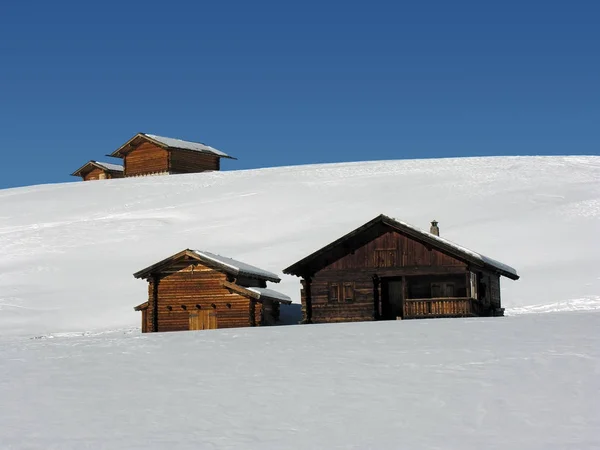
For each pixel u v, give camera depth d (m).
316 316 45.31
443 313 42.69
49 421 18.55
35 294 53.56
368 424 17.03
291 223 67.00
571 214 62.41
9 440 17.11
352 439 16.11
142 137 102.94
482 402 18.02
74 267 59.41
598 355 21.42
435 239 43.84
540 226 60.06
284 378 21.31
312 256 45.38
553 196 68.38
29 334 45.38
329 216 68.25
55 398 20.70
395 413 17.67
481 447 15.16
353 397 19.08
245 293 44.41
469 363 21.55
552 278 49.56
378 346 24.70
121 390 21.20
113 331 45.56
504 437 15.66
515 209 65.38
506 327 26.91
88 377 23.00
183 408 19.06
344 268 45.38
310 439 16.25
